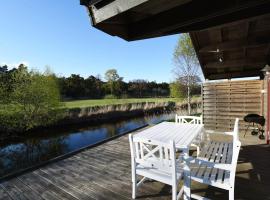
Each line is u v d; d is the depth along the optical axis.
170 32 1.83
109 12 1.26
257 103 5.80
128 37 1.85
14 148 9.10
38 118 11.95
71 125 13.66
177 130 2.99
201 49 3.78
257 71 6.02
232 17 1.67
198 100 18.62
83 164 3.58
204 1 1.41
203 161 1.93
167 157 2.07
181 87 15.97
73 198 2.39
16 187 2.73
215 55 4.49
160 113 20.20
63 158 3.94
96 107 16.09
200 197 2.07
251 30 3.15
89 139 10.57
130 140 2.24
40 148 9.06
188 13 1.49
